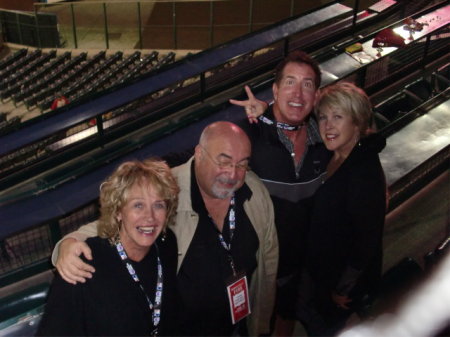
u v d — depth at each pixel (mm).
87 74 14977
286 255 3021
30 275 4254
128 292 2045
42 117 5672
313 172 2836
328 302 3078
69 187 4719
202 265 2395
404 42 6543
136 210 1991
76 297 1956
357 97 2609
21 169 7199
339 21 8680
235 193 2455
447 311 1455
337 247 2848
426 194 4637
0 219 4293
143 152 5238
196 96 7055
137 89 5973
